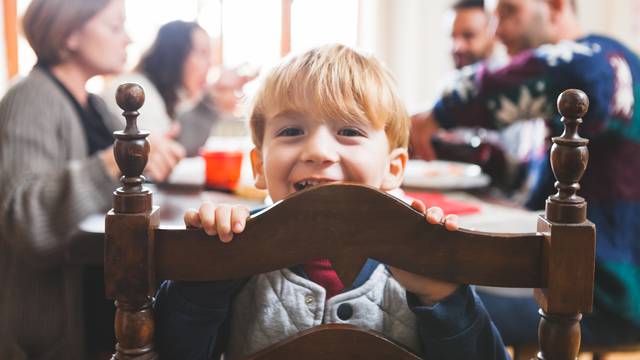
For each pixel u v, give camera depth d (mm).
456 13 2637
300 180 806
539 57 1507
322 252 622
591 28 3322
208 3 3330
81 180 1370
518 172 1885
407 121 927
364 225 621
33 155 1419
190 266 625
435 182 1734
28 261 1397
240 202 1551
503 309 1423
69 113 1508
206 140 2393
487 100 1589
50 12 1539
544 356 648
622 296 1438
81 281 1367
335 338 665
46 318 1445
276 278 812
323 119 810
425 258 625
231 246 622
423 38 3543
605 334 1441
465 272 627
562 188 620
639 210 1498
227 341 829
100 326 1568
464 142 2086
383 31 3564
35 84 1494
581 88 1465
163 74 2268
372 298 809
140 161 599
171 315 677
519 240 627
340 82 812
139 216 601
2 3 3152
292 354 663
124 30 1655
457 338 670
